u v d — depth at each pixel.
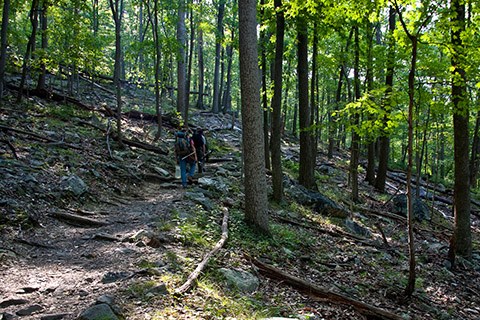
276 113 11.99
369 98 7.56
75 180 9.27
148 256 5.95
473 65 7.63
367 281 7.85
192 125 23.08
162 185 11.89
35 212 7.46
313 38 13.95
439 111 10.51
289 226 10.27
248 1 8.18
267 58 15.09
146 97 27.56
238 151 20.44
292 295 6.08
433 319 6.79
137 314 4.14
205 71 47.66
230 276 5.81
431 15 6.29
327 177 19.00
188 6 18.77
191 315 4.33
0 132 10.70
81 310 4.11
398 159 40.41
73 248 6.32
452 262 10.21
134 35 42.59
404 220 14.40
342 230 11.45
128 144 14.95
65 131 13.28
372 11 7.31
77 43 15.86
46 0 14.88
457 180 10.95
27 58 14.59
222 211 9.44
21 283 4.80
